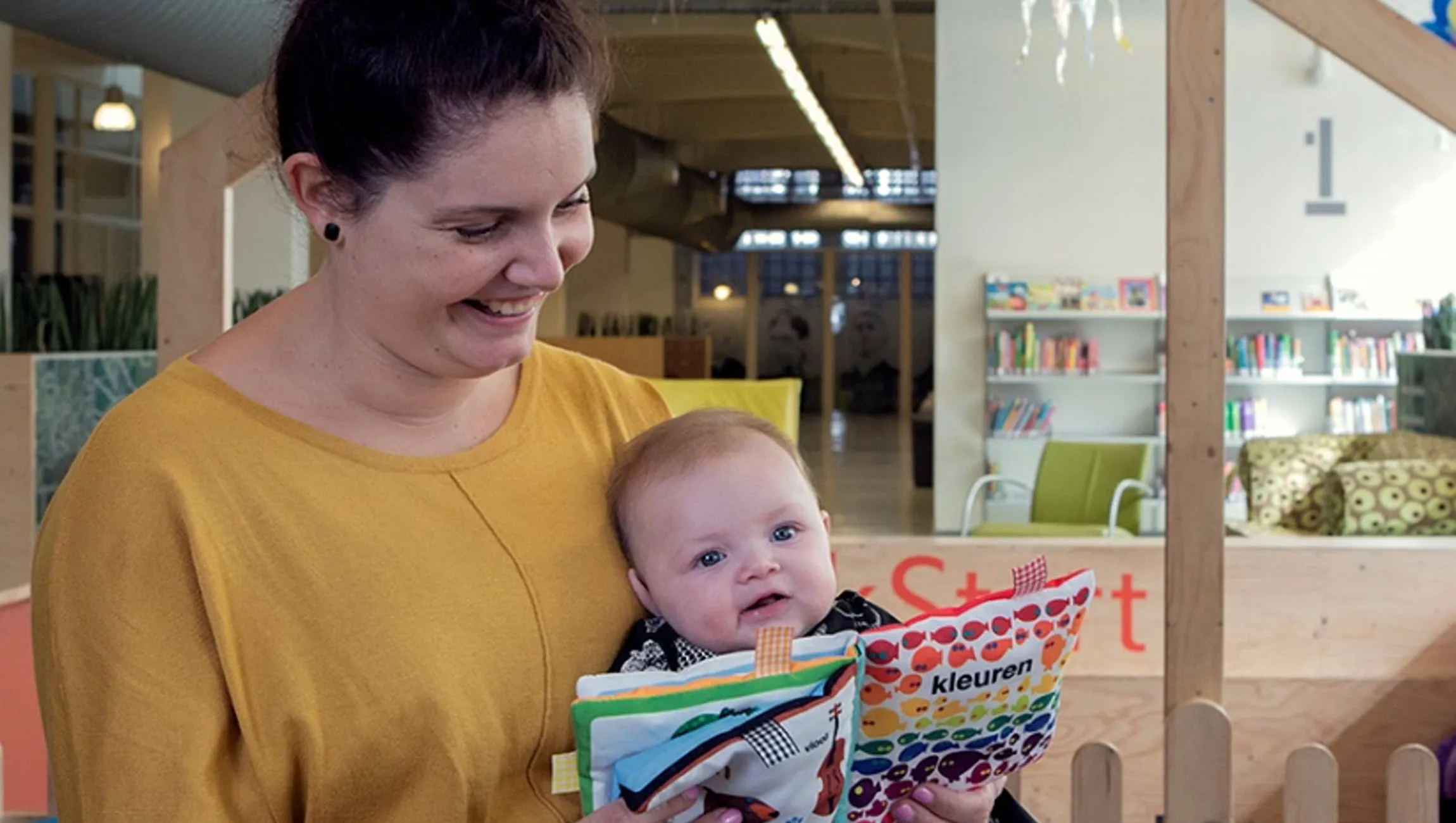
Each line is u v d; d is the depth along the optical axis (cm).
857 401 2938
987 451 1092
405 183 119
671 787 122
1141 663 502
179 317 400
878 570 511
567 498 148
